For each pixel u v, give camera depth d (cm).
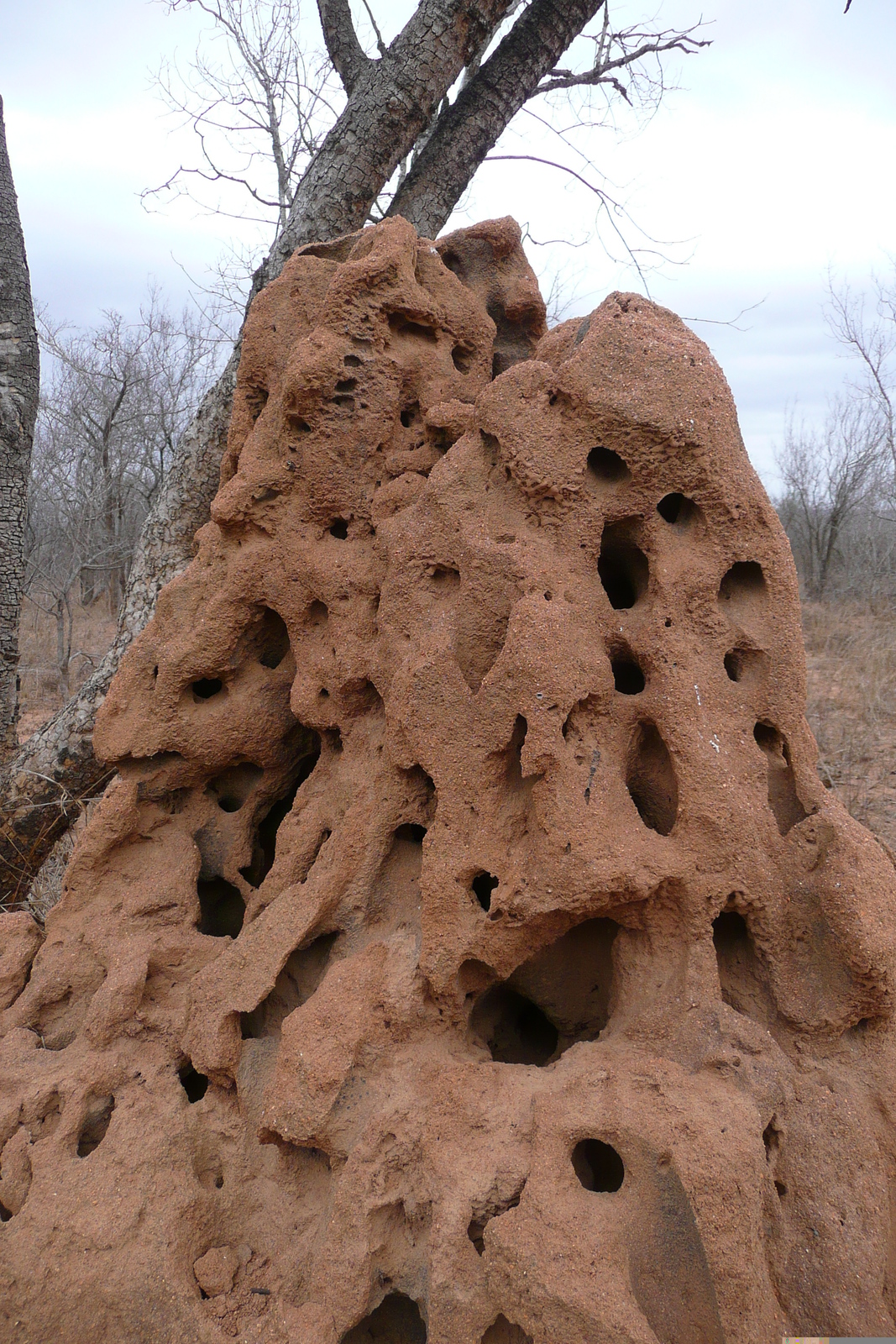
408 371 332
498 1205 212
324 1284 218
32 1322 223
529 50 584
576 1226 200
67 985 302
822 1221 211
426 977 254
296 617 322
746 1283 192
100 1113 268
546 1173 209
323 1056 242
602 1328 186
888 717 866
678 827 248
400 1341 234
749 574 277
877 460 1880
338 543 326
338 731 316
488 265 383
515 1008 290
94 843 322
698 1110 211
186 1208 238
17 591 529
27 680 1209
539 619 249
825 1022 240
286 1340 211
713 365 272
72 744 517
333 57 585
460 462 287
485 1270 203
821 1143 220
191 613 339
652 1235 200
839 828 249
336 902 279
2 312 504
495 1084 236
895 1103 232
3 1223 238
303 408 317
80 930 312
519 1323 195
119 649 532
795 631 271
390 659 289
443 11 522
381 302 322
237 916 352
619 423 262
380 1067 246
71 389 1798
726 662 276
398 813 285
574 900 234
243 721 332
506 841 253
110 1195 238
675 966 245
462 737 261
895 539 1866
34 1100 262
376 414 323
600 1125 214
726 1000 250
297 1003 283
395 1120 232
